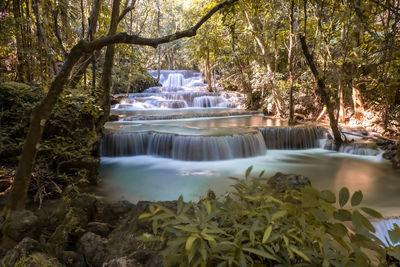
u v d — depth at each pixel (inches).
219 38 585.6
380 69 187.8
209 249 33.5
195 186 237.5
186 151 315.6
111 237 75.5
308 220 36.6
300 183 124.0
